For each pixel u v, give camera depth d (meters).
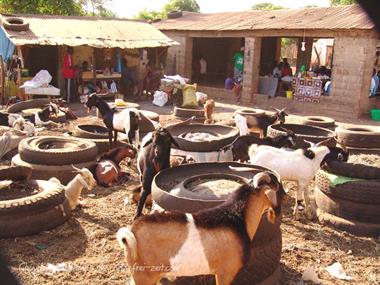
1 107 17.28
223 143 8.90
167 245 4.09
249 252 4.34
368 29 17.39
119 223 6.98
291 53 38.50
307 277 5.48
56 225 6.64
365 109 18.61
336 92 19.03
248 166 5.98
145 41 21.34
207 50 30.36
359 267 5.87
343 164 7.01
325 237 6.74
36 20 20.16
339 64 18.78
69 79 19.98
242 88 22.52
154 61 24.55
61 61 20.38
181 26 25.48
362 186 6.73
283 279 5.49
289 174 7.24
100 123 15.09
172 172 5.99
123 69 22.14
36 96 18.66
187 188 5.48
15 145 10.32
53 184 6.94
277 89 22.09
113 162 9.04
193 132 10.05
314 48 29.62
